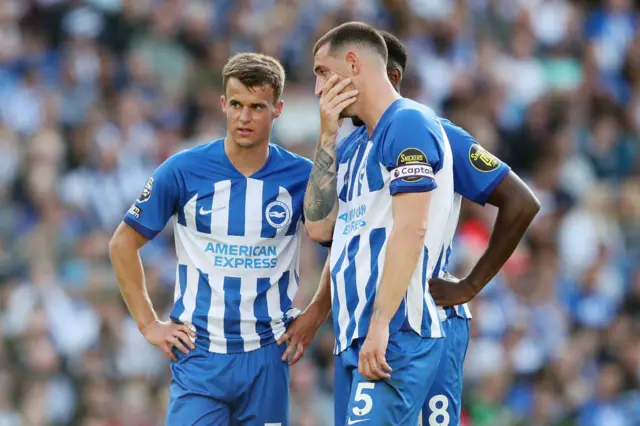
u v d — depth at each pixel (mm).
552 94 59875
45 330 41375
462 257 44781
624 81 64062
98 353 41656
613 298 49844
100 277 43062
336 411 20516
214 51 55531
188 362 21594
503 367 44094
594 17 66062
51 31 54719
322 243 21031
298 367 39812
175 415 21594
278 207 21594
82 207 46781
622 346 47250
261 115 21000
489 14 63156
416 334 19469
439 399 20594
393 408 19328
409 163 18891
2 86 50875
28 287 42406
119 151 48812
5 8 54281
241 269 21453
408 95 55625
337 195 20391
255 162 21547
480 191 20453
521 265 48094
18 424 40062
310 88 54094
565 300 48688
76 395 40812
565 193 53719
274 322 21703
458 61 59250
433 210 19438
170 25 55875
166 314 42156
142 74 53406
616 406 45438
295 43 56250
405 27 58812
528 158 56219
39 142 47781
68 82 52625
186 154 21578
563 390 44781
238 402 21828
